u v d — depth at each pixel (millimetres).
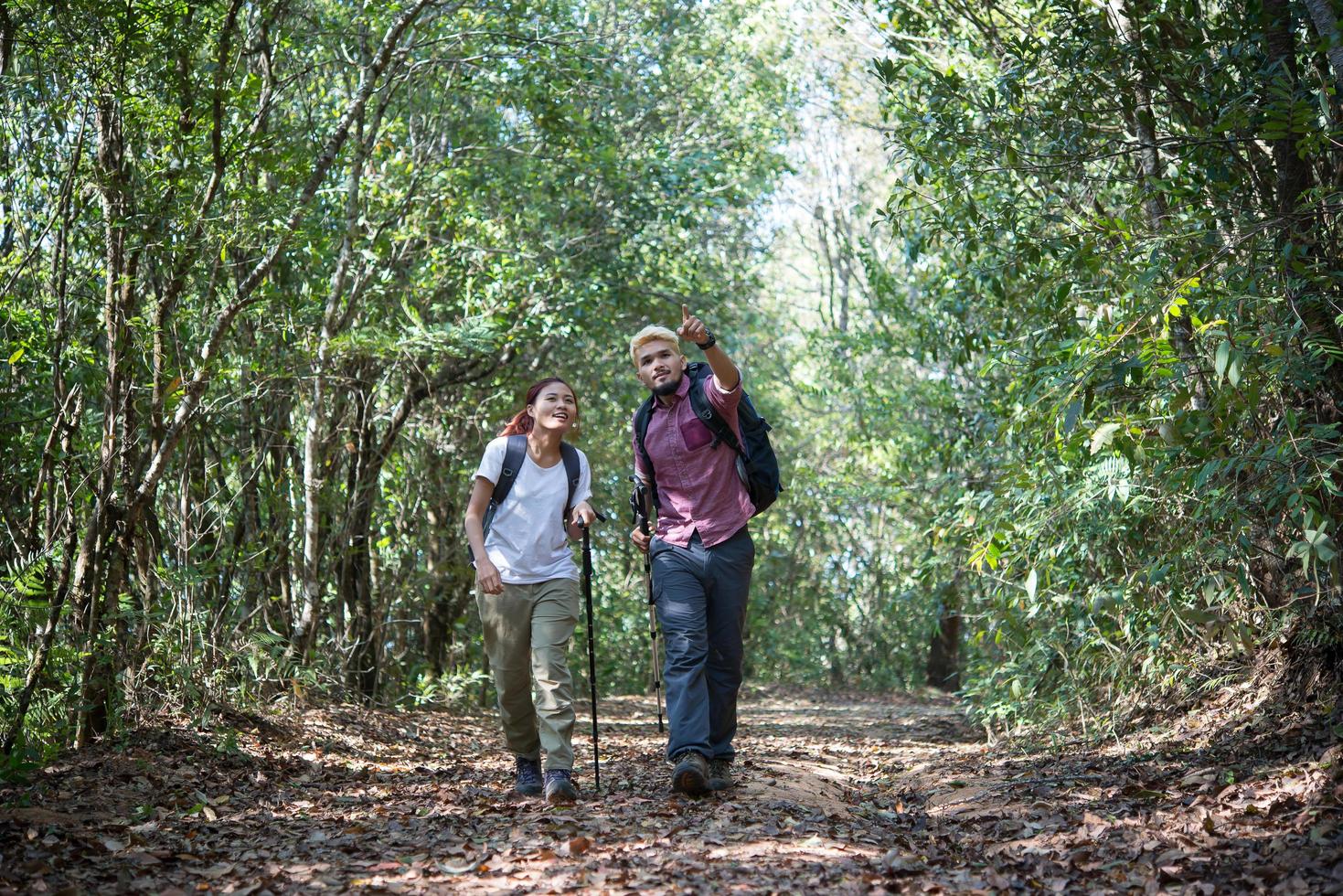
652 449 5348
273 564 9414
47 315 6531
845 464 19250
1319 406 5430
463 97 12367
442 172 11453
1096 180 7320
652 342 5398
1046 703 8000
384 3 9352
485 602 5281
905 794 6422
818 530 24797
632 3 14141
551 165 12578
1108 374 5035
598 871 3750
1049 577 7418
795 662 24969
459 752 8609
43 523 6680
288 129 7941
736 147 15242
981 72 8297
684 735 5055
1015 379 7359
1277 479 4965
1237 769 5062
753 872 3732
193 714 6922
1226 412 4902
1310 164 5828
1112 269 6711
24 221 6629
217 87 6289
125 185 6082
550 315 12125
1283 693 5883
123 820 4648
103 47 5895
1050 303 7188
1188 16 6445
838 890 3551
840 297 22906
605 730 11352
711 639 5324
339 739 8008
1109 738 6965
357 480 11188
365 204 10695
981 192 7621
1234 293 5066
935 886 3627
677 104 15258
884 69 7473
